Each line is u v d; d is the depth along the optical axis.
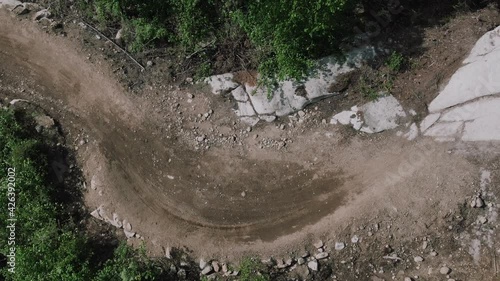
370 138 11.73
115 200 11.91
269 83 11.89
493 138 11.15
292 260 11.33
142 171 12.02
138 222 11.77
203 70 12.23
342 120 11.87
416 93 11.74
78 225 11.88
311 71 11.85
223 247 11.52
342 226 11.34
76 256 11.09
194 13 12.12
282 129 11.99
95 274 11.04
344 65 11.91
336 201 11.51
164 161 12.02
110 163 12.09
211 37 12.28
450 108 11.51
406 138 11.61
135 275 10.80
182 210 11.77
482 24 12.09
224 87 12.17
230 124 12.09
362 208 11.37
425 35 12.16
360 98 11.86
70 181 12.12
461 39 12.00
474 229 11.06
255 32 11.31
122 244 11.65
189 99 12.26
